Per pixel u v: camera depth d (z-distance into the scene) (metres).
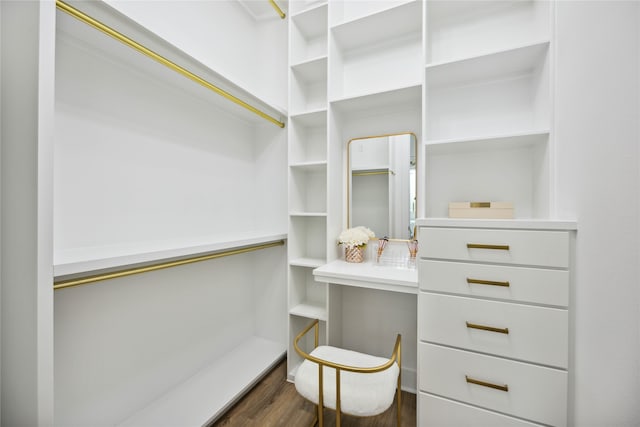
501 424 1.18
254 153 2.32
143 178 1.48
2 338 0.93
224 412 1.57
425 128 1.49
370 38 1.88
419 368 1.33
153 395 1.55
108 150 1.33
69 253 1.11
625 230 1.05
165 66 1.38
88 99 1.25
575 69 1.16
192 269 1.80
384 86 1.89
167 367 1.63
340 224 1.97
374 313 1.95
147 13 1.51
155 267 1.22
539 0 1.41
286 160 2.20
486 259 1.21
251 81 2.29
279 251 2.27
